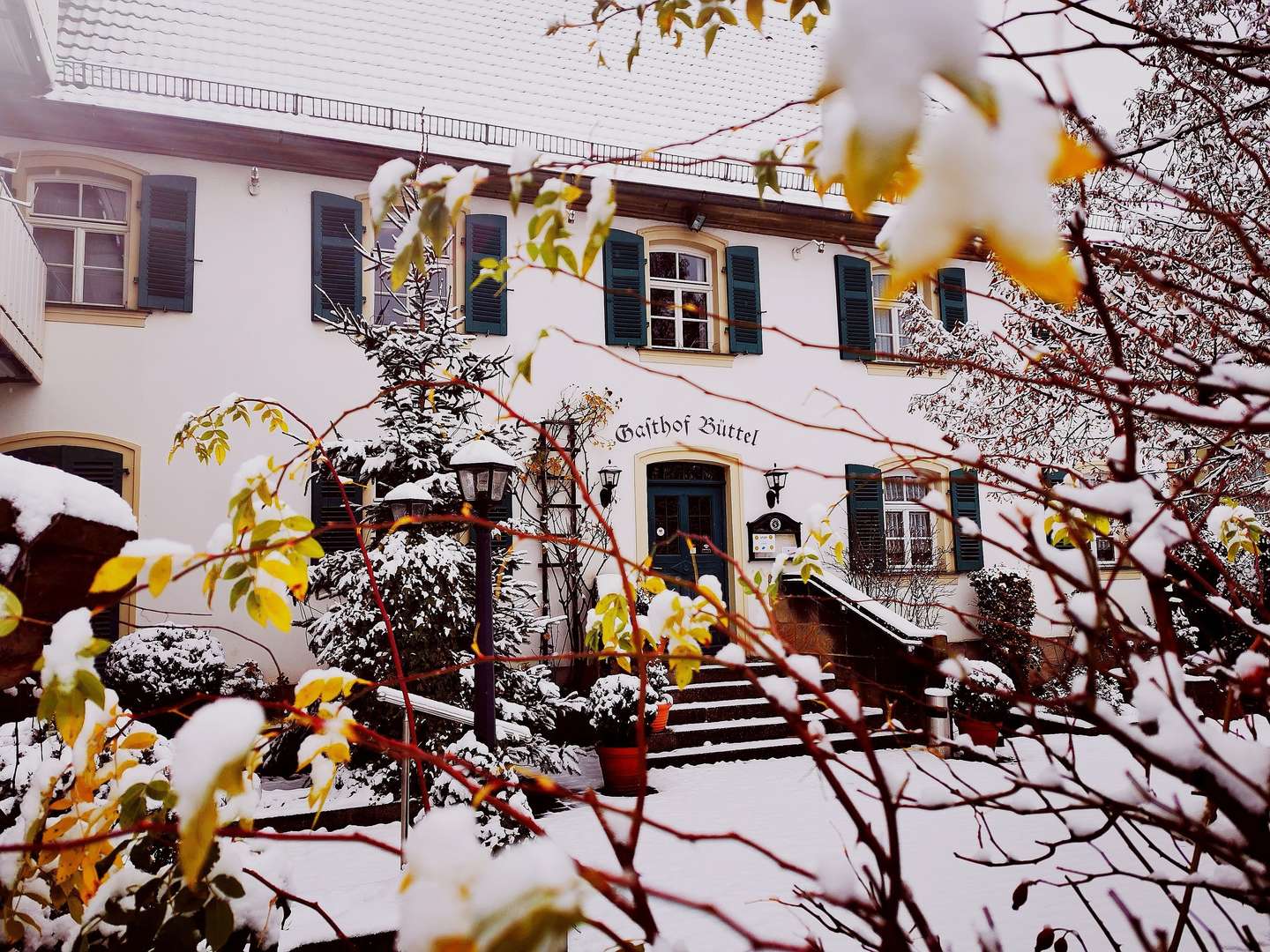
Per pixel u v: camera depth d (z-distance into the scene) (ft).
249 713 2.79
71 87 30.71
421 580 23.09
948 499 39.34
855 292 40.57
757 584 6.06
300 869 16.81
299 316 32.22
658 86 44.96
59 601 5.45
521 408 34.50
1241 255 13.19
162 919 4.87
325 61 38.11
